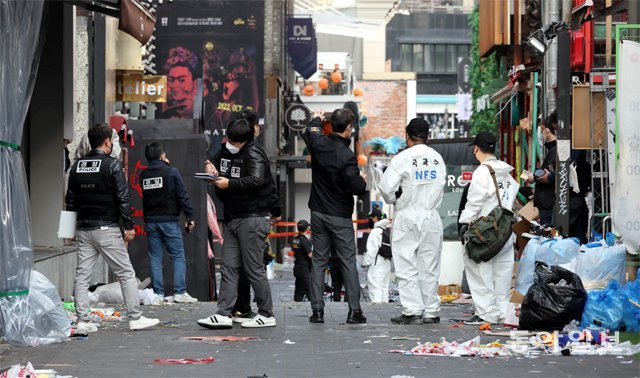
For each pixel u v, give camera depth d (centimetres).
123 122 3519
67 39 3116
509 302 2283
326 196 2316
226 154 2239
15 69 1955
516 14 4506
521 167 4541
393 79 14875
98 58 3766
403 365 1723
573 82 3086
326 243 2344
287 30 8738
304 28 8738
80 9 3616
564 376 1600
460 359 1792
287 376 1614
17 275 1939
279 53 7700
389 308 2722
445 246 3478
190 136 3453
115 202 2156
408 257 2320
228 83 7312
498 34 4612
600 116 2605
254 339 2066
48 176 3088
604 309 2019
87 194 2139
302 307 2753
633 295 1991
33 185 3086
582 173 2683
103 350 1909
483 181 2314
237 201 2219
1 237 1903
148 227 2988
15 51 1952
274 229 7538
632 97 2122
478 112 6425
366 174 11025
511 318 2256
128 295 2208
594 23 3275
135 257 3453
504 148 5100
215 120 7306
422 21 18838
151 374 1630
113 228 2155
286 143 8825
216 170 2253
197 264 3403
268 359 1795
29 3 1984
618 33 2181
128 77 4378
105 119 3784
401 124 14900
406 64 18800
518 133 4616
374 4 12531
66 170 3178
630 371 1648
